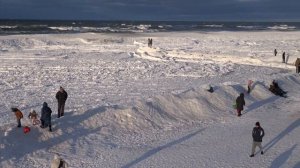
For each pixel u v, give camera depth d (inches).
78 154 703.7
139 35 3358.8
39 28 4763.8
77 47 2390.5
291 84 1350.9
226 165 661.9
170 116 912.9
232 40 2940.5
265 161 678.5
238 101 967.0
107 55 2031.3
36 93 1162.0
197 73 1529.3
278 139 795.4
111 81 1362.0
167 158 692.7
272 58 1830.7
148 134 816.3
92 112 844.6
